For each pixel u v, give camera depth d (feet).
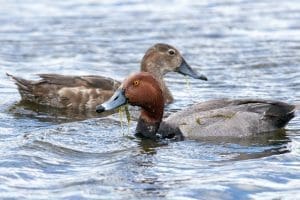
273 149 47.80
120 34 88.33
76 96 60.34
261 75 70.18
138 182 41.47
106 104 51.19
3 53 80.18
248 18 95.25
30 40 86.07
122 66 74.79
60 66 74.33
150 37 86.79
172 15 97.60
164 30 89.81
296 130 52.47
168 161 45.32
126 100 51.37
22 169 43.39
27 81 61.05
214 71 72.23
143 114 51.70
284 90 64.28
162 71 64.59
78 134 51.34
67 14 98.37
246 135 51.11
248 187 40.75
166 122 51.85
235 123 51.19
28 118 56.24
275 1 104.99
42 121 55.42
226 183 41.19
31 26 92.43
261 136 51.03
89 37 87.10
